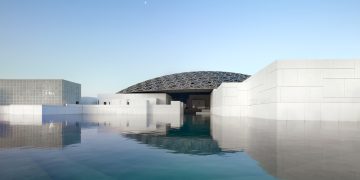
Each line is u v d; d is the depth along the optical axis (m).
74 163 8.22
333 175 6.53
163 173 7.12
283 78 26.97
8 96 63.78
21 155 9.41
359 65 26.06
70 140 13.27
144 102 52.62
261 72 33.34
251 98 39.31
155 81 84.94
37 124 24.25
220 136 14.85
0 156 9.22
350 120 25.92
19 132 17.03
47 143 12.20
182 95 83.38
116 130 18.75
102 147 11.11
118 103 54.62
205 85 76.88
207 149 10.52
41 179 6.63
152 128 20.55
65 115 46.47
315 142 11.83
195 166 7.80
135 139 13.70
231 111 42.44
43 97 64.25
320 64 26.56
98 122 27.62
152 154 9.62
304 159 8.32
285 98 26.88
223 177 6.68
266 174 6.84
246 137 14.10
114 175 6.97
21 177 6.78
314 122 24.56
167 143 12.28
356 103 25.95
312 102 26.55
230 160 8.49
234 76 85.00
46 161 8.48
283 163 7.85
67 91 67.44
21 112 44.94
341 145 10.95
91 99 92.50
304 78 26.70
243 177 6.64
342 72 26.25
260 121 27.78
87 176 6.89
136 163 8.22
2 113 46.22
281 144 11.35
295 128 18.80
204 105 81.75
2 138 14.02
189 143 12.17
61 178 6.71
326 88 26.38
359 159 8.30
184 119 35.28
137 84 87.81
